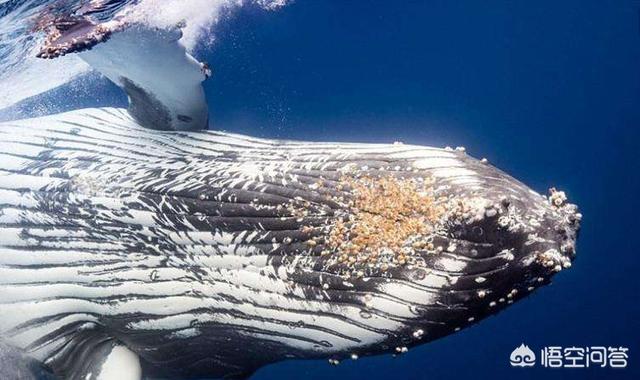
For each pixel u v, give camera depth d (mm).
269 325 6254
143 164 6797
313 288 5961
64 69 8914
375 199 5855
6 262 6840
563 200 5824
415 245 5637
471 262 5555
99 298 6676
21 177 6918
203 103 6965
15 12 7688
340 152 6332
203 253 6332
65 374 7004
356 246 5797
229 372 7219
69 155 6969
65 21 6227
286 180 6234
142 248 6520
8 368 7129
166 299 6500
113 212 6598
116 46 6215
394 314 5797
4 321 6895
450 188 5727
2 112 8648
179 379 7508
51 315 6824
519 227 5508
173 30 6176
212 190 6375
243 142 6824
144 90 6707
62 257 6715
